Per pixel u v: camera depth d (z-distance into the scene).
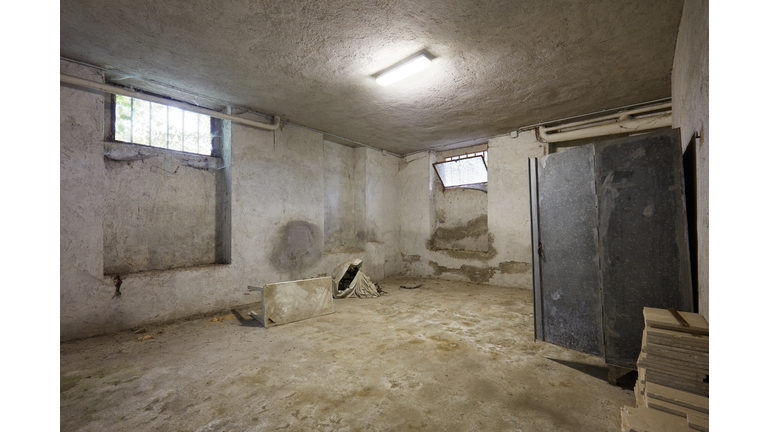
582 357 2.56
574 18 2.45
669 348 1.29
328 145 6.15
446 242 6.84
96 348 2.77
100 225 3.15
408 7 2.33
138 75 3.38
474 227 6.44
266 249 4.61
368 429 1.66
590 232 2.37
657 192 2.05
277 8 2.33
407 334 3.11
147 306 3.42
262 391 2.04
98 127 3.17
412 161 7.06
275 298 3.41
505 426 1.70
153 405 1.88
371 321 3.54
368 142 6.26
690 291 1.94
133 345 2.83
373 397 1.97
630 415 1.13
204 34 2.65
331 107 4.33
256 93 3.85
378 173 6.77
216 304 4.01
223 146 4.38
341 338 3.00
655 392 1.23
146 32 2.62
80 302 3.02
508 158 5.58
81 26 2.54
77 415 1.78
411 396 1.98
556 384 2.15
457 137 5.88
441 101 4.12
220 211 4.42
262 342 2.90
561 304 2.56
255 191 4.50
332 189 6.21
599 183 2.31
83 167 3.07
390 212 7.05
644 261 2.10
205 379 2.20
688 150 2.06
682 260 1.97
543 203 2.68
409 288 5.54
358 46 2.84
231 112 4.25
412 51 2.92
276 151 4.79
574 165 2.46
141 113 3.74
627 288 2.17
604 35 2.66
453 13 2.40
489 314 3.83
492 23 2.52
